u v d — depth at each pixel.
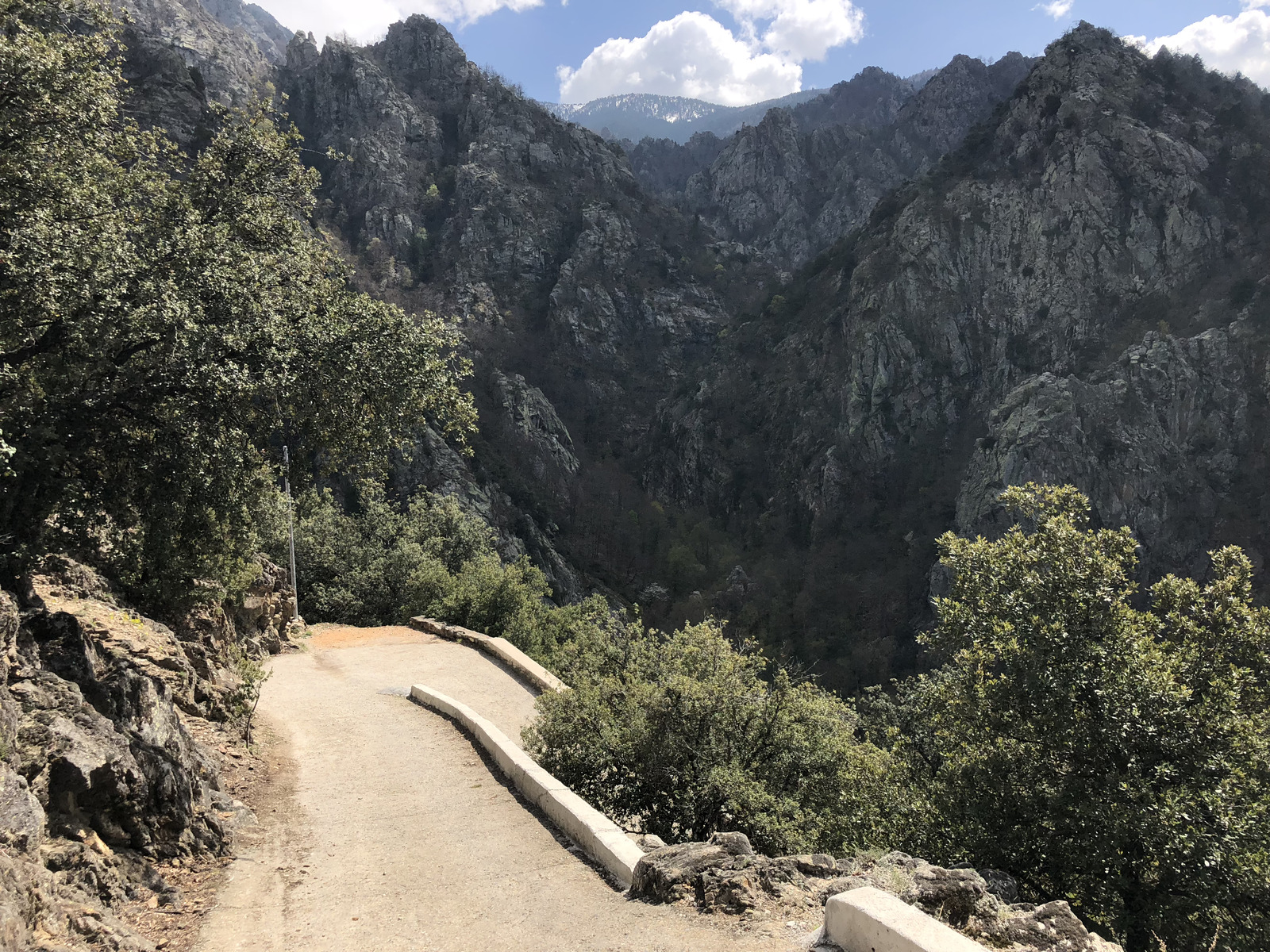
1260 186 82.19
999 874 6.44
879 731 16.22
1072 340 82.69
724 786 8.95
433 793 8.79
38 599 7.61
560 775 9.71
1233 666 9.04
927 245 93.50
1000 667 9.78
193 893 5.54
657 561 89.31
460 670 18.78
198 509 9.66
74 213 9.37
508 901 5.69
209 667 10.88
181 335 7.82
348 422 9.78
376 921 5.35
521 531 79.44
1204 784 8.01
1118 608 8.93
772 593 78.38
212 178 12.93
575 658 13.88
